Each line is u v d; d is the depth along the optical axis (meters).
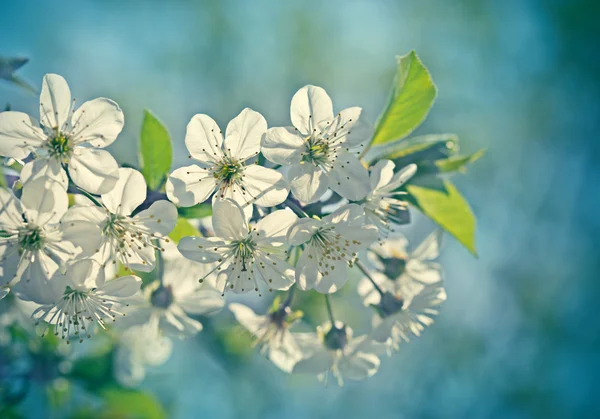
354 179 0.40
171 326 0.42
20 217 0.38
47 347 0.44
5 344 0.44
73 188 0.39
